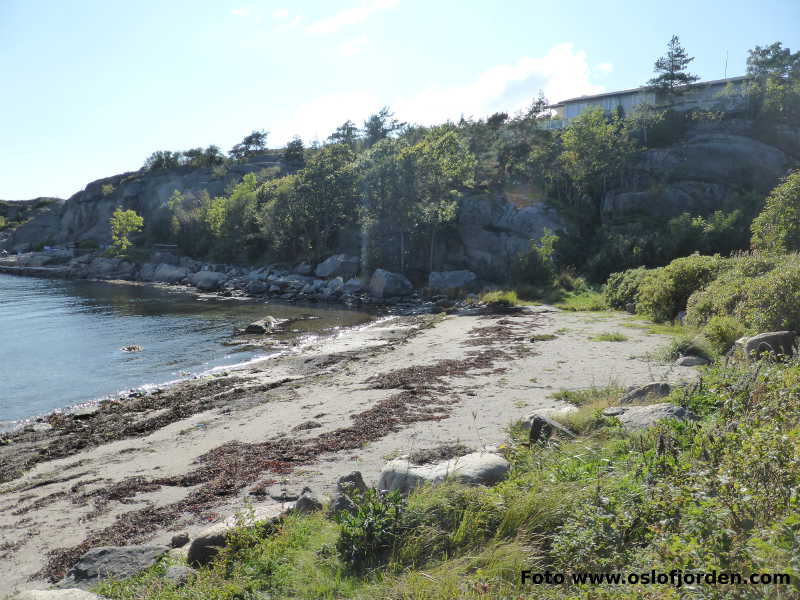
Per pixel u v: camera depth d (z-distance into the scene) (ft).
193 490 35.47
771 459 15.70
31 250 422.41
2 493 40.96
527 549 17.35
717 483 15.94
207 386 71.97
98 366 88.12
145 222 400.26
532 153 249.14
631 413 31.37
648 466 19.98
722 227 170.91
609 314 111.24
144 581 21.25
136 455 46.34
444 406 49.39
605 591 13.60
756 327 56.13
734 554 12.82
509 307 136.67
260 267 250.16
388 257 213.46
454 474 25.05
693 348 58.54
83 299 185.37
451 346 85.25
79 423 59.98
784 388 23.56
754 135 240.53
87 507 34.91
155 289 224.53
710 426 24.20
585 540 16.38
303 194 232.94
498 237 204.03
